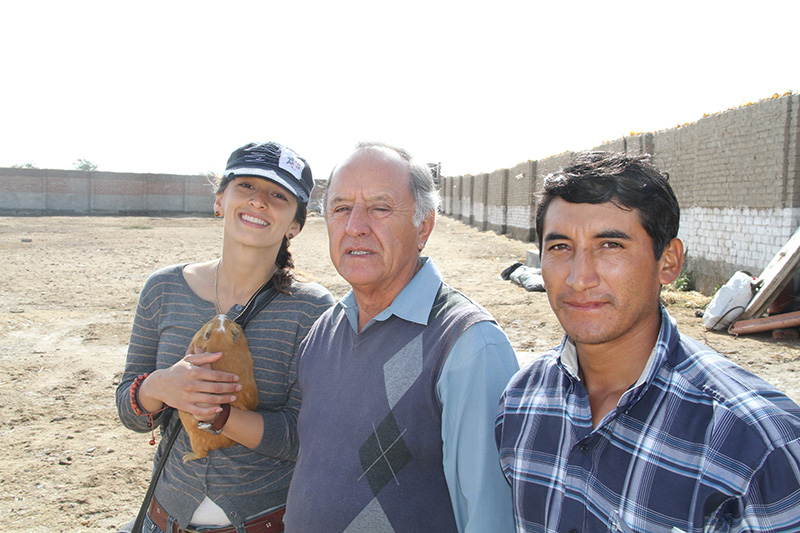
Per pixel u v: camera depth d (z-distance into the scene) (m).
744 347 7.23
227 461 2.06
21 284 12.62
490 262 17.08
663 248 1.38
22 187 37.91
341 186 1.83
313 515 1.72
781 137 8.94
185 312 2.25
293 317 2.24
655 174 1.36
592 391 1.45
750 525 1.11
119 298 11.41
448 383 1.61
